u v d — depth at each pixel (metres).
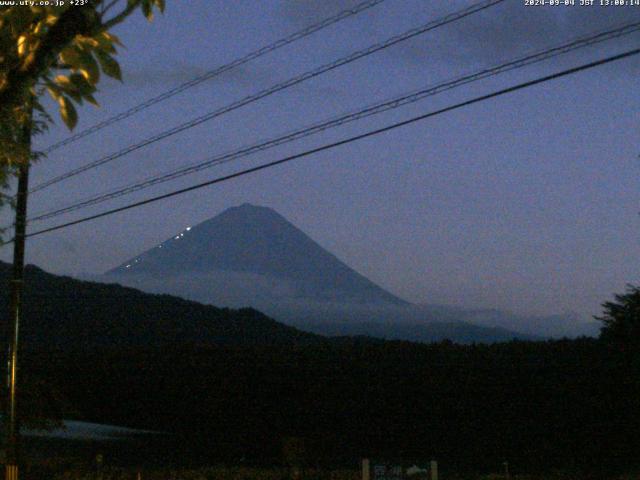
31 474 25.83
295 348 40.38
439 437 34.62
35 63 4.61
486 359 34.22
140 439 41.09
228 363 41.41
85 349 47.78
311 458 31.62
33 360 48.12
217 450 37.75
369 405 36.78
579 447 30.00
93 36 4.63
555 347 32.53
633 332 27.97
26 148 7.88
